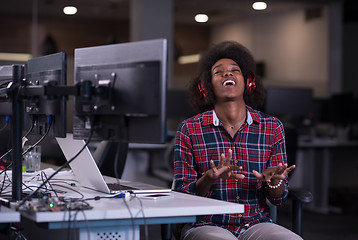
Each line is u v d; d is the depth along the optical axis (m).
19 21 8.07
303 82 8.45
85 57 1.96
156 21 7.79
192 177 2.29
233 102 2.32
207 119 2.33
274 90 6.29
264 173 2.06
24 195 2.08
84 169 2.22
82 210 1.65
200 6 9.11
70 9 8.43
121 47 1.84
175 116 6.14
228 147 2.30
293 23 9.08
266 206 2.37
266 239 2.07
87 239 1.69
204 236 2.06
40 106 2.04
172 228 2.32
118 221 1.70
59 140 2.35
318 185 6.23
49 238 2.07
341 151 7.37
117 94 1.83
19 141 1.98
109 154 3.13
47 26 8.30
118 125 1.85
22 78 2.06
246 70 2.48
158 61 1.75
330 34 8.59
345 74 9.46
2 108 2.07
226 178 2.03
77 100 1.95
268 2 8.69
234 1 8.76
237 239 2.08
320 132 7.42
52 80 1.94
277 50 9.30
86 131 1.94
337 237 4.84
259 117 2.35
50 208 1.63
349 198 6.69
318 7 8.73
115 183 2.41
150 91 1.76
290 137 4.73
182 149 2.33
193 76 2.61
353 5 8.53
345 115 6.89
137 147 5.39
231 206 1.83
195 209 1.78
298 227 2.31
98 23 8.79
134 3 8.00
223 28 9.78
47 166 3.26
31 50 8.16
